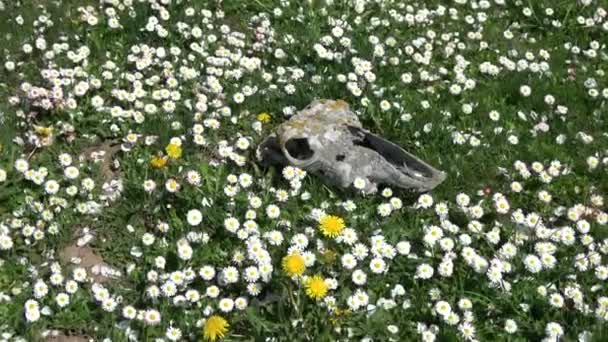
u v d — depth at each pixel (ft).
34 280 4.68
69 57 6.03
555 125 6.09
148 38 6.42
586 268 4.96
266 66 6.39
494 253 5.02
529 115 6.17
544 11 7.29
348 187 5.30
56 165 5.34
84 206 5.05
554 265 4.97
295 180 5.23
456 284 4.85
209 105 5.84
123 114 5.68
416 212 5.24
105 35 6.41
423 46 6.70
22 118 5.62
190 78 6.03
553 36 7.11
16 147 5.37
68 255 4.90
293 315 4.57
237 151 5.56
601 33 7.15
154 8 6.55
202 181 5.27
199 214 4.99
